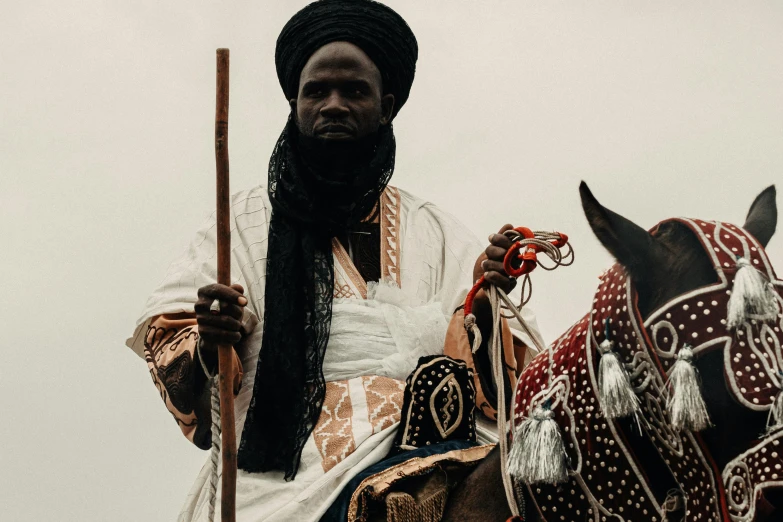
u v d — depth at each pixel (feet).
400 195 19.70
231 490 14.20
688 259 12.51
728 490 11.85
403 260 18.86
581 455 13.51
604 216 12.78
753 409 11.68
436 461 15.14
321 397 17.07
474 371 17.16
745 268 12.05
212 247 18.89
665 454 12.78
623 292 12.89
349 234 18.78
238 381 17.08
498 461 14.98
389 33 18.86
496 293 16.05
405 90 19.29
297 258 17.93
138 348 18.92
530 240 15.78
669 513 13.00
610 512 13.41
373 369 17.51
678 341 12.23
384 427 16.85
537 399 13.97
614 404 12.59
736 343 11.91
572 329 14.03
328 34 18.61
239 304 15.78
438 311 18.22
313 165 18.52
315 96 18.30
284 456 16.76
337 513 15.53
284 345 17.26
